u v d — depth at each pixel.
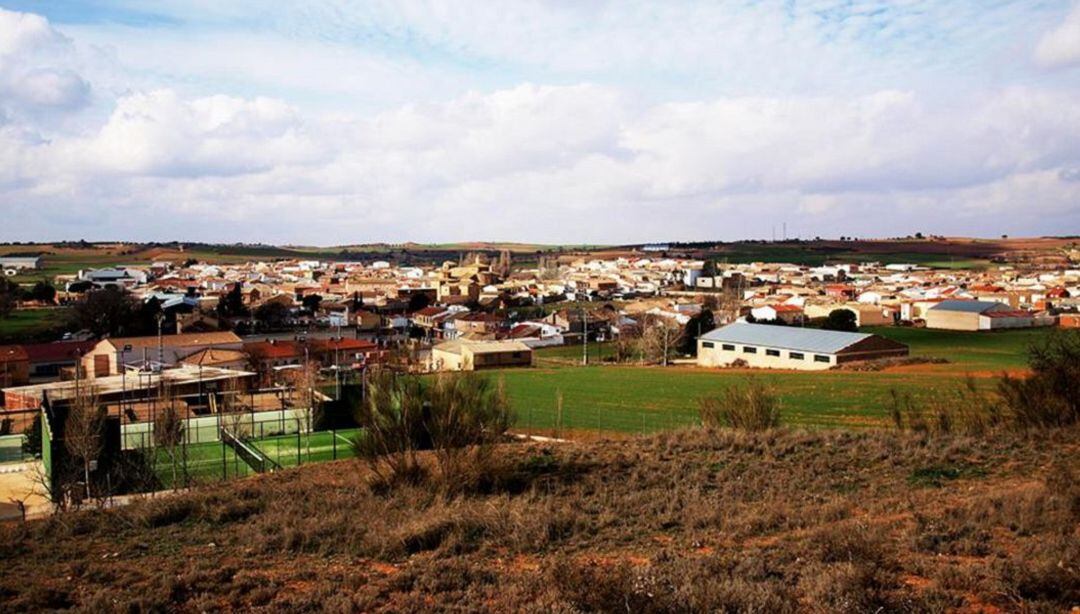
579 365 86.06
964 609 11.11
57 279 187.88
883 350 75.44
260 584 13.91
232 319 129.50
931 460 23.30
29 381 76.56
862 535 13.97
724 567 13.22
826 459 23.95
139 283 192.25
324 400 48.00
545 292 182.50
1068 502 15.50
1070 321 109.06
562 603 11.66
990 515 15.66
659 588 11.64
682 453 25.69
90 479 30.31
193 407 54.66
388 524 17.91
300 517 18.75
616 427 44.09
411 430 22.91
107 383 56.88
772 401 34.66
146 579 14.53
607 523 17.41
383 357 83.44
